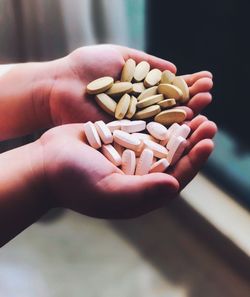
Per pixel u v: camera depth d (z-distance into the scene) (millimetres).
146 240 462
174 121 311
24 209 272
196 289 411
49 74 351
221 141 480
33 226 481
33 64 365
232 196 461
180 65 492
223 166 475
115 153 279
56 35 461
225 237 435
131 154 276
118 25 471
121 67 347
